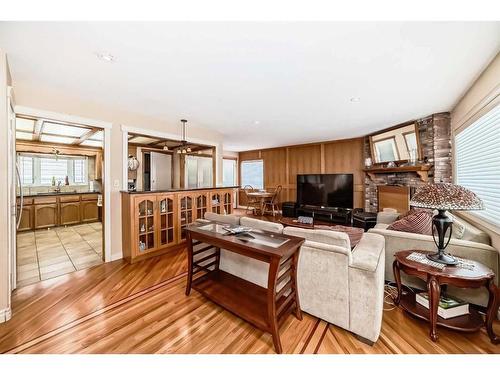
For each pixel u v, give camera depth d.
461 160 2.90
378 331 1.52
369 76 2.17
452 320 1.59
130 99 2.83
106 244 3.06
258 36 1.54
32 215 4.77
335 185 5.49
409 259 1.76
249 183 8.17
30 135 4.32
